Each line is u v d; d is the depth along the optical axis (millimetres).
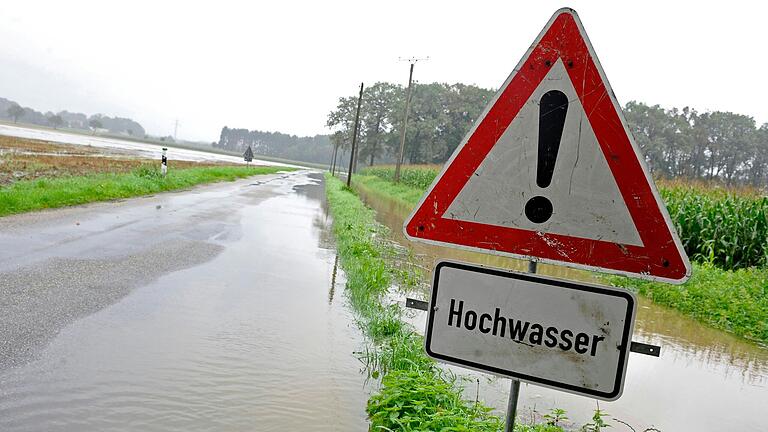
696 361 7152
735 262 13188
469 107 87750
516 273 2047
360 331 6371
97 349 4832
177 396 4152
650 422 4973
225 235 12086
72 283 6754
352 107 103000
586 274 12438
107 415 3756
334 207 22266
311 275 9109
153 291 6879
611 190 1966
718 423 5133
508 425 2100
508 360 2059
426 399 4199
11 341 4762
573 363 1987
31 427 3498
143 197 17875
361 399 4543
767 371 7039
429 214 2168
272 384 4586
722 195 14789
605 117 1976
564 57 2020
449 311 2129
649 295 11273
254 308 6715
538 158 2043
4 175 18953
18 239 8938
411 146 90125
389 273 10023
